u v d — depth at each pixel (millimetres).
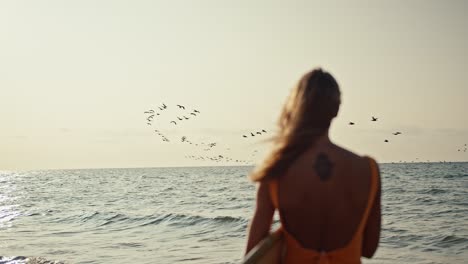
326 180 2072
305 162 2102
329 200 2068
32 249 15500
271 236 2109
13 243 16984
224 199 37719
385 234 17406
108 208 32969
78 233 19922
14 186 75812
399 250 14414
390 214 24125
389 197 33969
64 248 15625
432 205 28156
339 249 2072
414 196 34188
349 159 2125
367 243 2232
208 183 68562
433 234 17078
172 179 89312
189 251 14617
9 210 32594
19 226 23062
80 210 31625
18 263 12320
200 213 26906
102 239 17844
